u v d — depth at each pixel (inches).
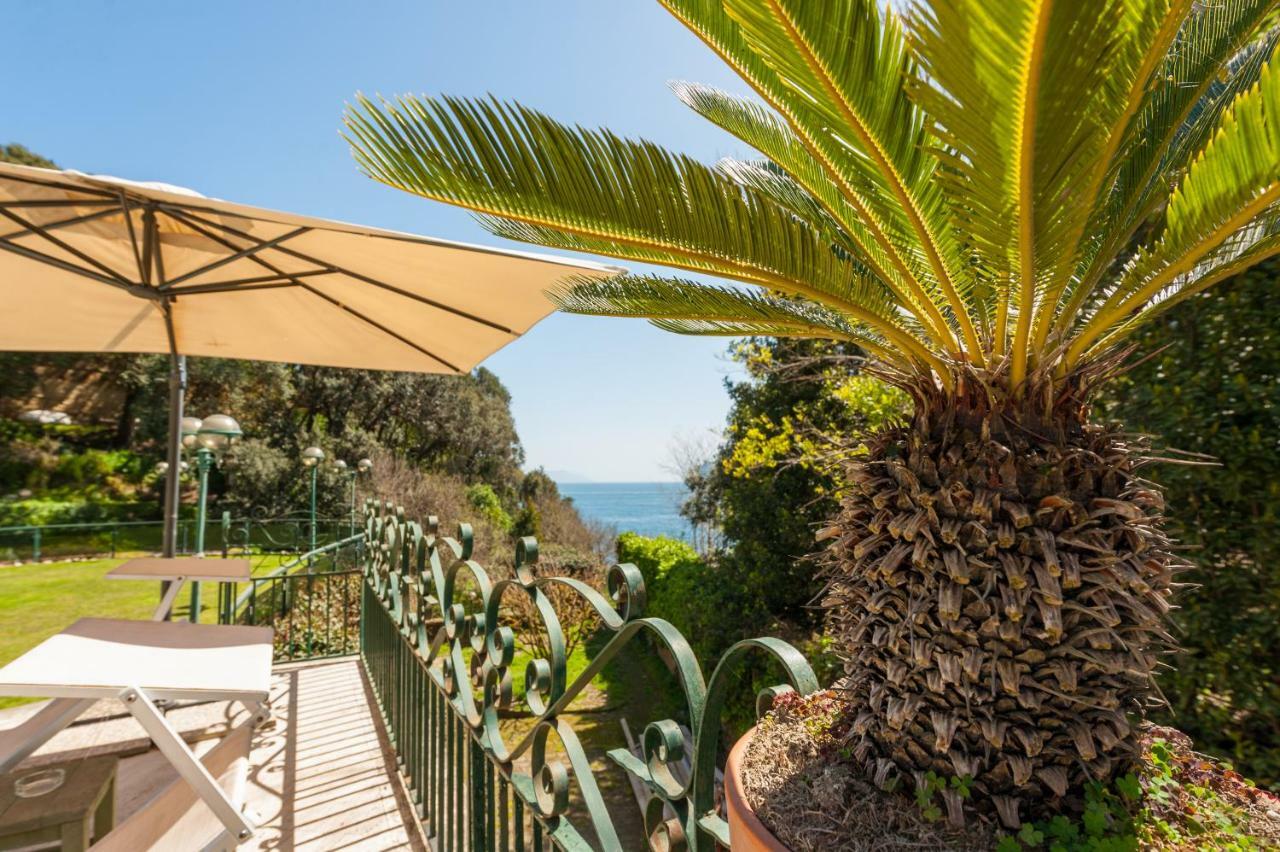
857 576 49.8
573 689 49.1
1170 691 116.3
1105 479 43.4
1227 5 63.1
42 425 855.1
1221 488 108.8
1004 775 39.6
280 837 102.1
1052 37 32.6
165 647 81.4
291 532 718.5
